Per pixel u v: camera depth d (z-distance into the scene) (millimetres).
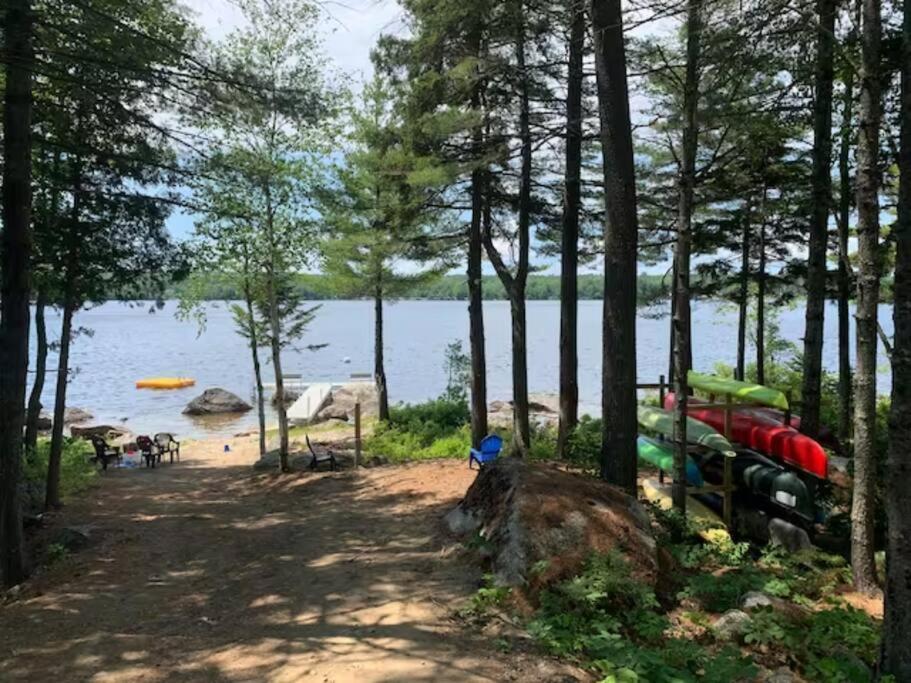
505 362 48719
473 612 5629
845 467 10586
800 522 9781
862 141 7078
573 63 11836
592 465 10719
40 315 14578
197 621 6074
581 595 5461
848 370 13617
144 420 31141
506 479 7562
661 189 16312
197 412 32250
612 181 8594
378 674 4539
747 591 6566
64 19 7258
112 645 5551
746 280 17188
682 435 8648
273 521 10148
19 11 6516
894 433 4609
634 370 8758
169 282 12039
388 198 15719
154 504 12602
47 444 17734
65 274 11117
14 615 6449
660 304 20688
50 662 5246
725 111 8344
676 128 10875
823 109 10750
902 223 4523
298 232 14305
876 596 7180
